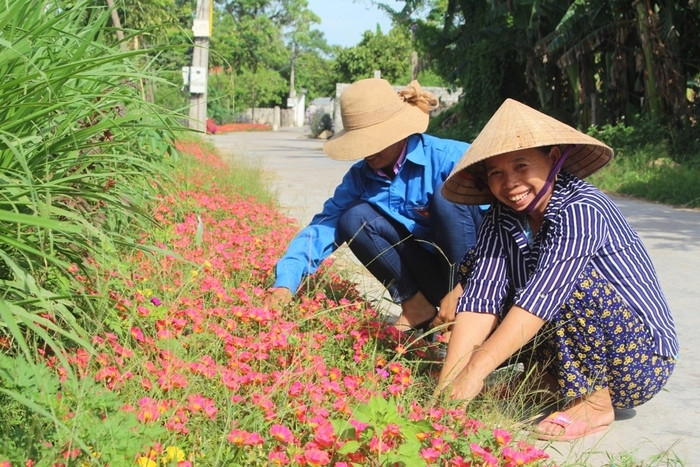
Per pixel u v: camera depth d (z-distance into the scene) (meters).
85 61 2.80
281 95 79.50
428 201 4.05
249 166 13.62
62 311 2.60
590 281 3.16
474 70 25.38
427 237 4.15
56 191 2.96
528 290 3.07
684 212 11.55
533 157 3.16
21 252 2.70
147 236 4.24
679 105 17.17
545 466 2.85
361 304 4.00
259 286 4.43
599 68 20.61
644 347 3.26
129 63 3.60
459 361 3.05
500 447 2.60
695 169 14.49
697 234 9.23
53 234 2.98
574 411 3.31
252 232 6.31
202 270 4.23
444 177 4.00
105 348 2.86
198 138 16.92
